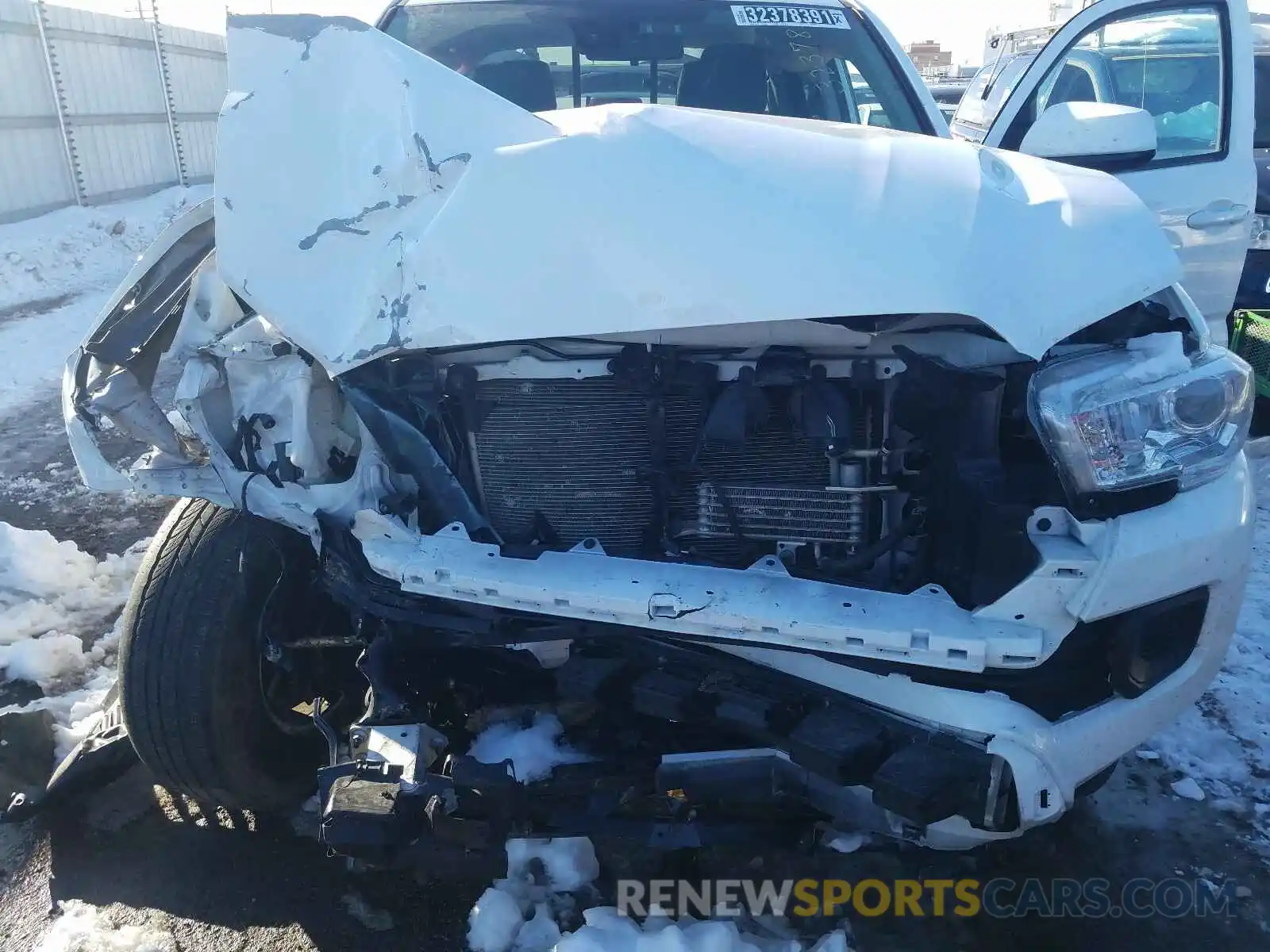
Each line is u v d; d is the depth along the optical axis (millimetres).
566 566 2031
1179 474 1915
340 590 2225
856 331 1987
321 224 2156
